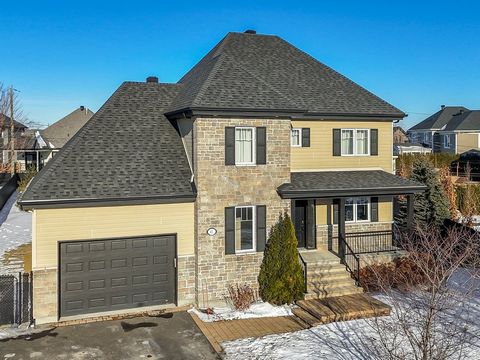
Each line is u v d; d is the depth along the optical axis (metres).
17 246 21.86
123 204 14.52
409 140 80.69
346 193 17.11
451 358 10.54
